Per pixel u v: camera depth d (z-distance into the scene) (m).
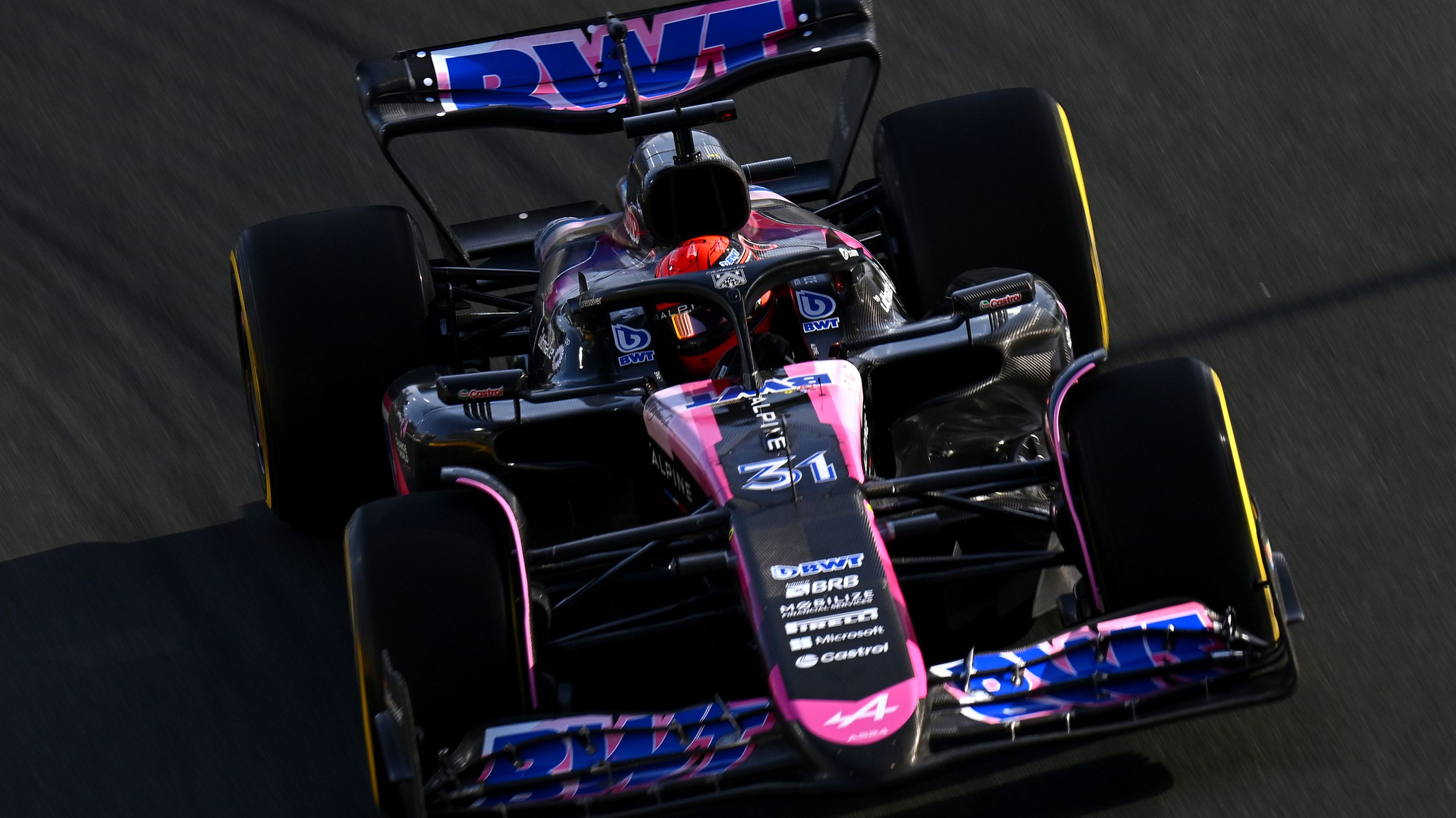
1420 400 25.38
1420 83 36.00
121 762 21.34
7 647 23.97
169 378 30.77
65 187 38.12
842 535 16.23
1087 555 17.52
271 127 39.66
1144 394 17.53
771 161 23.92
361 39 43.09
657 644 19.59
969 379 20.77
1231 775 18.06
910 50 39.88
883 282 21.95
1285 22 39.22
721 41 25.88
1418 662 19.70
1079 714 15.01
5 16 46.00
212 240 35.50
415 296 24.61
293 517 25.27
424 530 17.22
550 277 23.34
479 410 20.16
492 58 25.64
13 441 29.36
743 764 14.72
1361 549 22.19
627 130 20.64
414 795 14.52
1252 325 28.17
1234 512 16.81
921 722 14.66
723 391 18.55
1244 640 15.71
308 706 22.09
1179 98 36.78
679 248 20.94
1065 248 24.31
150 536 26.39
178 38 44.06
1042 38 39.91
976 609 20.03
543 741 15.50
